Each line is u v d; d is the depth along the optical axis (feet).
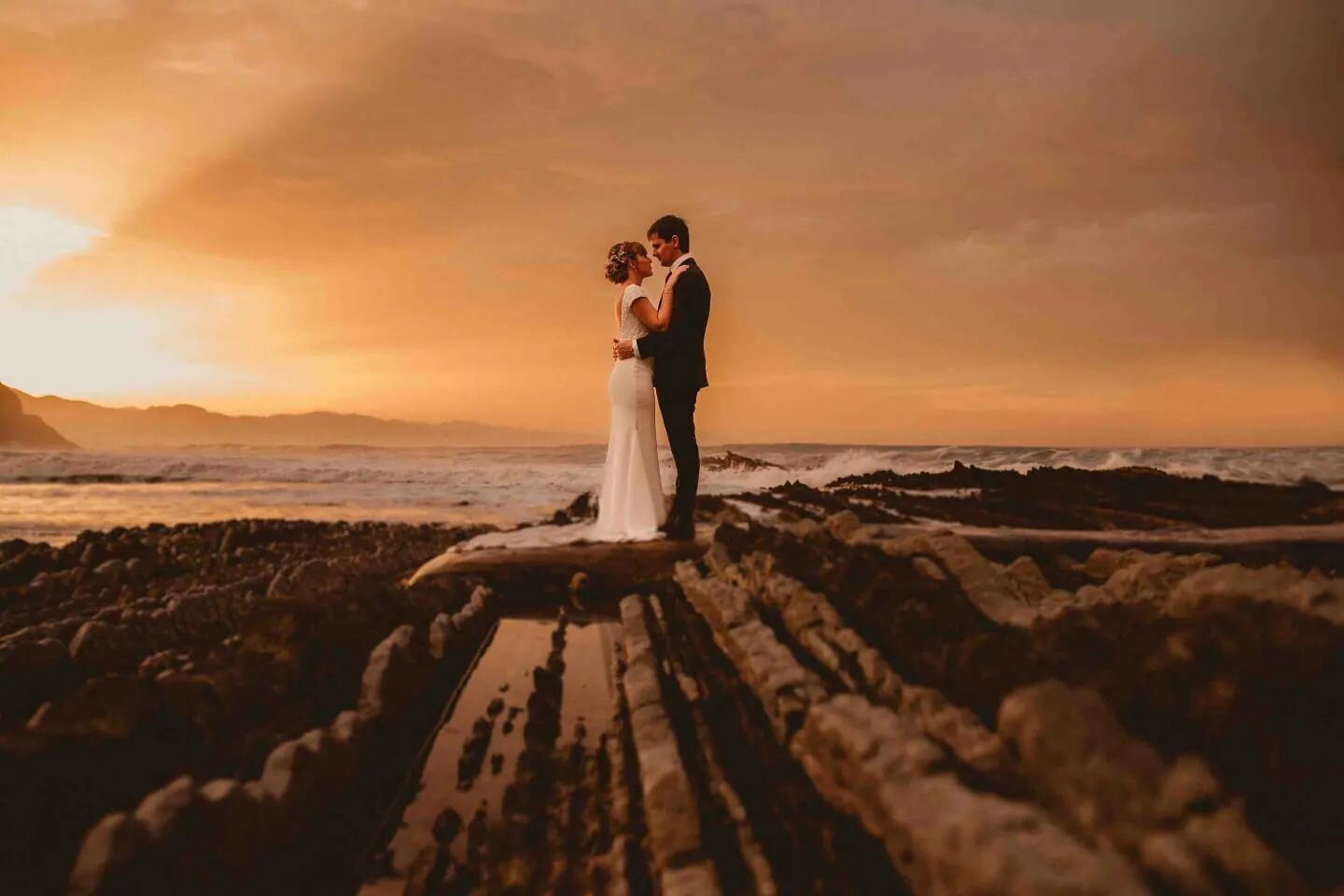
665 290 18.90
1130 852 3.86
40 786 6.25
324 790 7.58
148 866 5.46
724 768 7.56
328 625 11.32
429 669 12.09
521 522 50.83
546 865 7.00
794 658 8.36
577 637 14.93
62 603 19.90
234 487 87.86
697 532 19.92
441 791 8.73
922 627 7.80
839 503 21.45
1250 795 4.12
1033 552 14.88
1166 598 7.69
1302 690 4.43
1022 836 3.79
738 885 5.78
